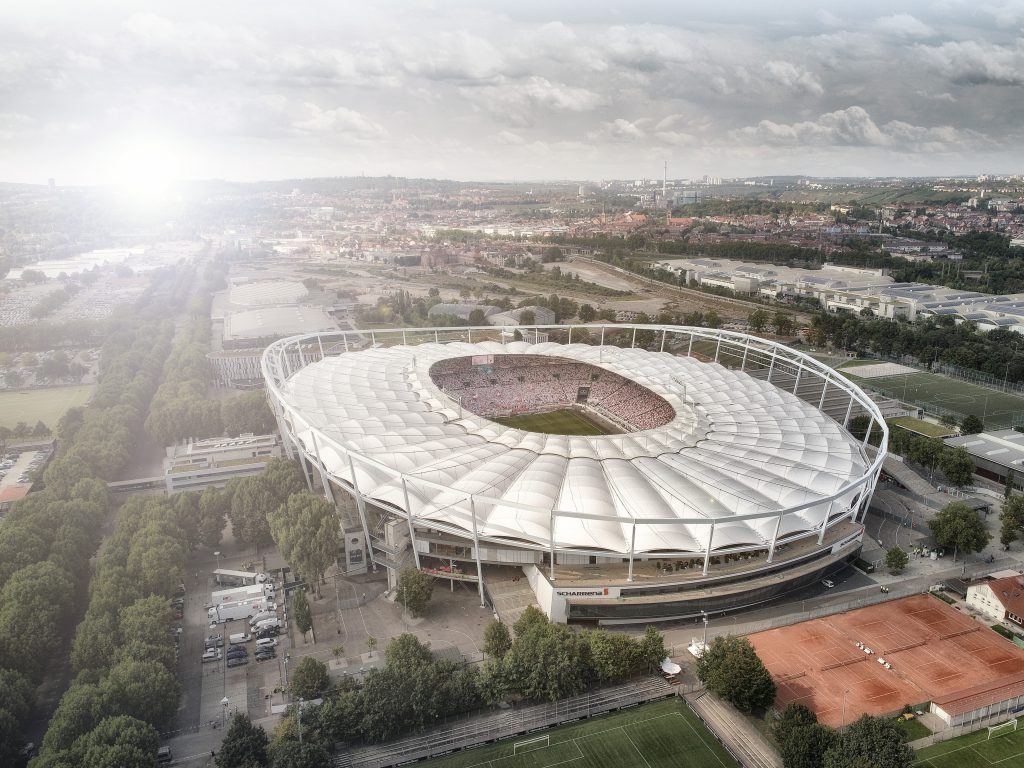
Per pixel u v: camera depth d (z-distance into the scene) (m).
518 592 167.50
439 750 125.31
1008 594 163.12
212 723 133.62
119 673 131.38
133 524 191.38
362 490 176.12
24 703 130.62
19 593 155.25
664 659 145.88
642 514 159.12
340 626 161.50
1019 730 129.75
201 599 175.75
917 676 144.00
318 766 116.44
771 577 164.38
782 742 120.31
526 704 136.50
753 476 173.25
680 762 122.88
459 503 165.00
